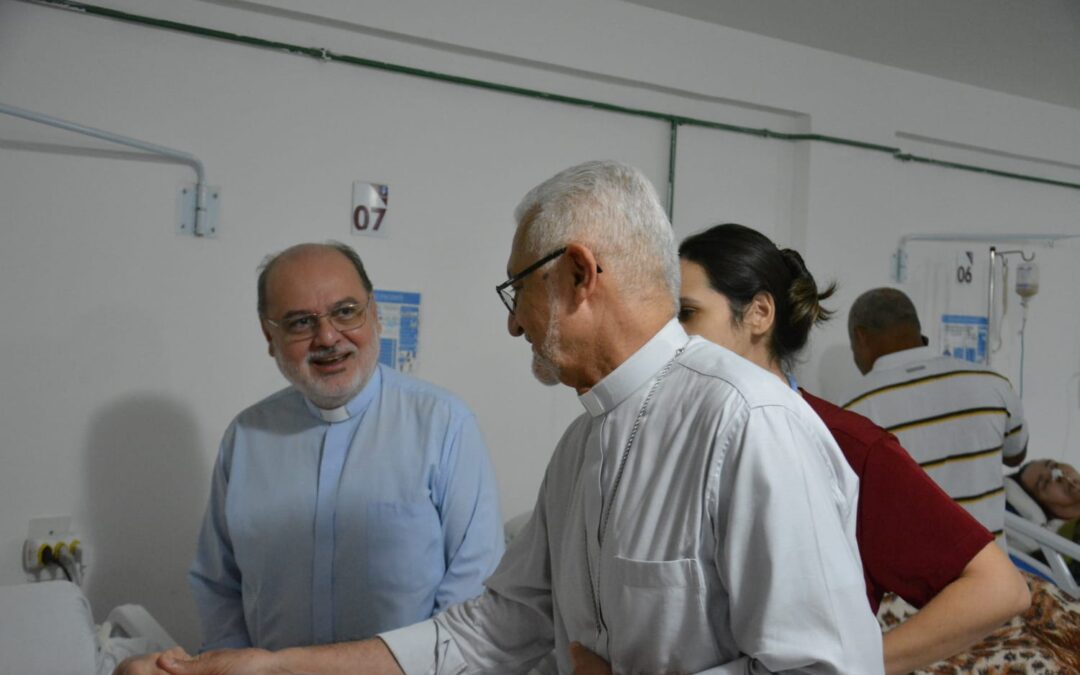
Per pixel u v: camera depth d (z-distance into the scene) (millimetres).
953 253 3701
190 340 2201
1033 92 3787
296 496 1537
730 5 2783
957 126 3629
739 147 3127
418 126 2492
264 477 1566
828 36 3068
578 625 991
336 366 1491
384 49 2426
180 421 2195
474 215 2592
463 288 2582
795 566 779
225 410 2250
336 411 1555
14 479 2016
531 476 2721
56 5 2002
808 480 810
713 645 851
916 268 3580
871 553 1083
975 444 2217
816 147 3207
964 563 1021
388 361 2461
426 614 1519
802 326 1277
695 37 2914
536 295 905
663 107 2947
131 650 1595
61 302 2053
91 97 2064
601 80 2811
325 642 1518
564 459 1068
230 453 1614
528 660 1146
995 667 1837
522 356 2689
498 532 1580
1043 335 4066
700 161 3041
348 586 1517
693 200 3035
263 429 1605
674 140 2939
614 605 896
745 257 1226
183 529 2211
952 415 2205
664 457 876
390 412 1581
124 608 1797
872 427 1140
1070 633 1911
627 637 882
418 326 2512
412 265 2498
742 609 804
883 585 1099
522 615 1127
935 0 2715
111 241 2104
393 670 1103
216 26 2197
